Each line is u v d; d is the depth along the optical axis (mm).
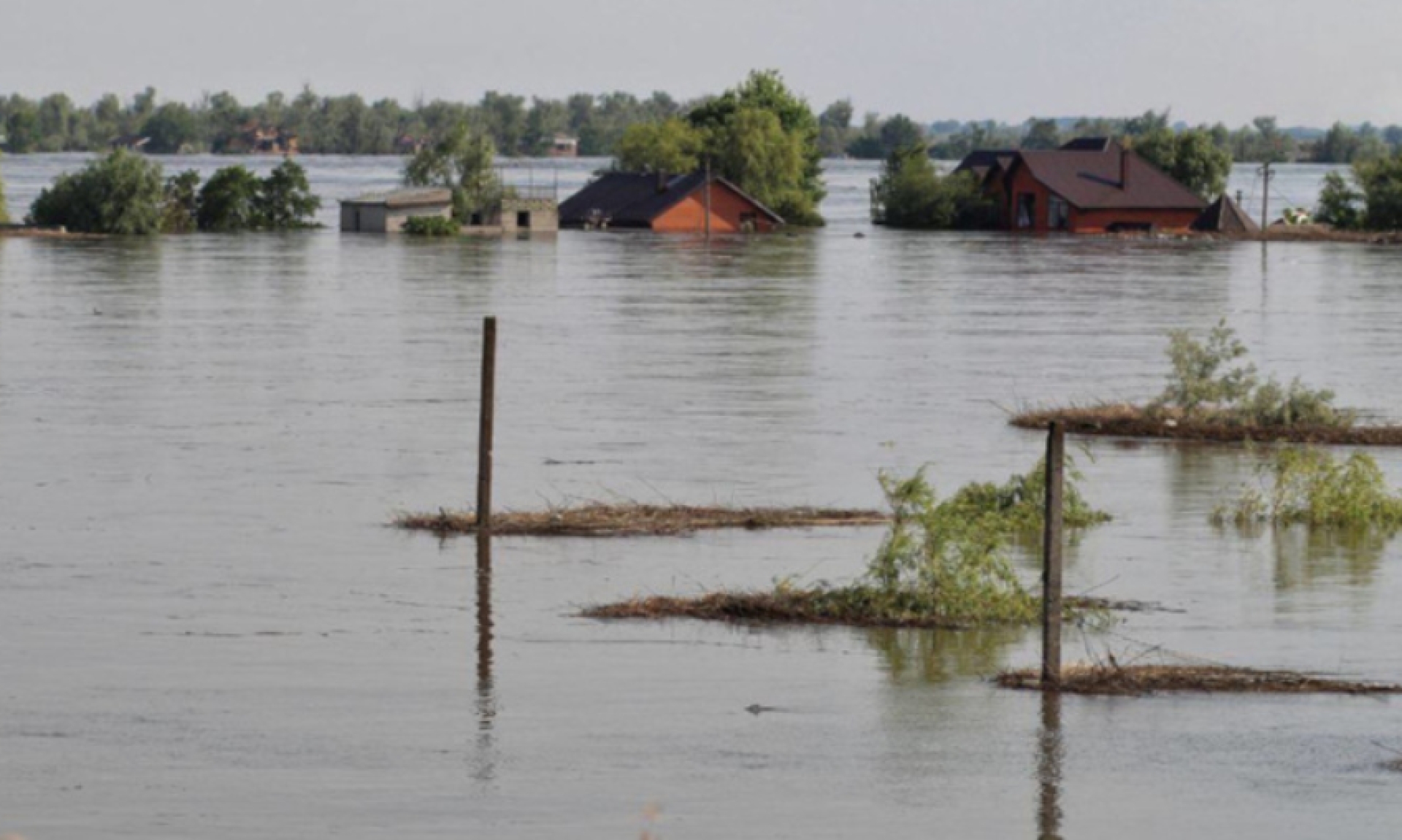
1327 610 43750
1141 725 35375
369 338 99062
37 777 31781
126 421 69562
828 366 89062
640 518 52406
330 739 33969
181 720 34812
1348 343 102188
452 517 52062
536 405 75000
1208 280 149500
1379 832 30375
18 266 149875
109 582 45156
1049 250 190875
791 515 53062
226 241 190500
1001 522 49875
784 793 31750
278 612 42688
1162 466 62250
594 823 30172
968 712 36094
